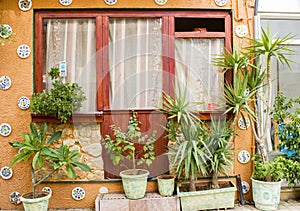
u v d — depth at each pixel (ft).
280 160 12.01
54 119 12.03
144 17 12.64
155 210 11.48
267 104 12.09
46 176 11.29
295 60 13.87
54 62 12.50
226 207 11.79
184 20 13.58
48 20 12.52
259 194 11.77
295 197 13.08
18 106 12.15
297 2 13.55
